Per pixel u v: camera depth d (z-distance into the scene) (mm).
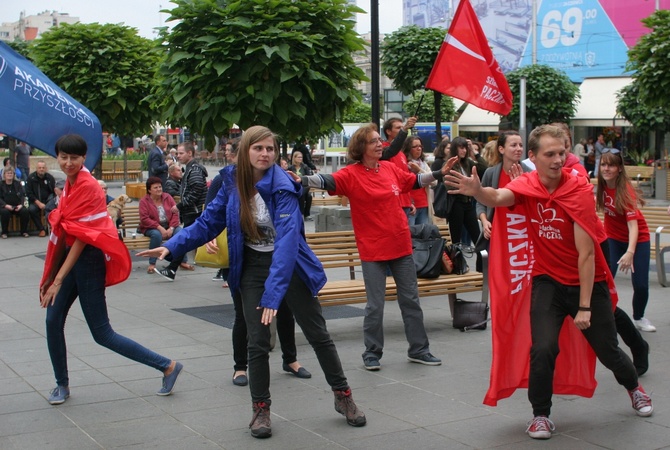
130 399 5594
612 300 4992
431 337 7473
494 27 49094
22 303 9430
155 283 10930
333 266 8367
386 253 6414
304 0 8727
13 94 8094
